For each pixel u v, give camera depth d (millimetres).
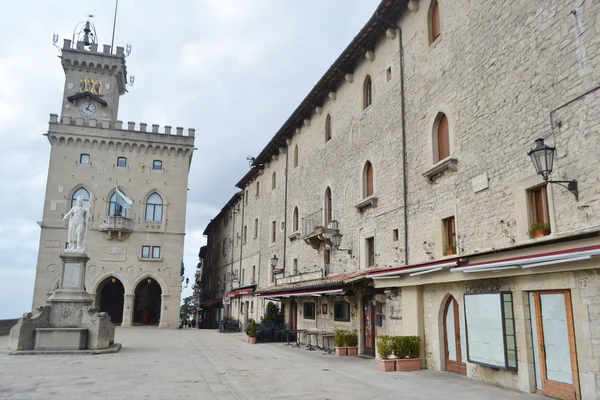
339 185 23109
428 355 14523
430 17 16438
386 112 18828
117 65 47250
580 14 9750
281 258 31594
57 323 18484
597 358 8711
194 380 12523
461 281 12984
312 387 11484
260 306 35406
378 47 19969
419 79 16578
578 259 8500
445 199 14406
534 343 10469
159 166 44344
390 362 14203
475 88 13305
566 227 9703
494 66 12555
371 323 18375
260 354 19359
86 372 13562
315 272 24438
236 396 10398
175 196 44156
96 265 41188
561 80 10164
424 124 16031
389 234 17844
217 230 61188
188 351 20453
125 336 29531
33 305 38812
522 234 11016
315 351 20641
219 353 19719
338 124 23797
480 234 12633
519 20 11703
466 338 12320
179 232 43594
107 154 43188
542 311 10281
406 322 15492
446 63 14914
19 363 15156
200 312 73062
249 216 42188
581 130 9508
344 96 23328
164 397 10211
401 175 17234
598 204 8969
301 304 26094
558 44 10336
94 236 41594
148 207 43625
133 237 42531
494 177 12227
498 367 11055
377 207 18984
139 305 47594
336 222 22891
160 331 36031
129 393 10586
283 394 10625
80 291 19094
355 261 20750
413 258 16047
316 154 26641
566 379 9539
